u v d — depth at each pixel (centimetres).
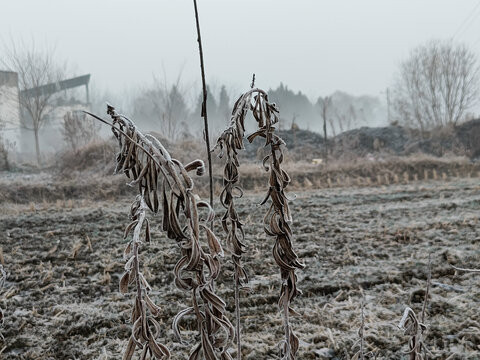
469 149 1527
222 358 120
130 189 982
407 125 1738
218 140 161
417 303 345
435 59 1698
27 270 443
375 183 1075
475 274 392
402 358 265
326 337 290
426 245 496
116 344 292
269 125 151
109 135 1427
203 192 922
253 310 341
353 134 1733
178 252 477
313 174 1180
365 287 382
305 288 378
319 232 571
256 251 475
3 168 1348
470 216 621
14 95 2106
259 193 938
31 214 723
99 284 406
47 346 295
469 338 284
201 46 127
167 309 341
